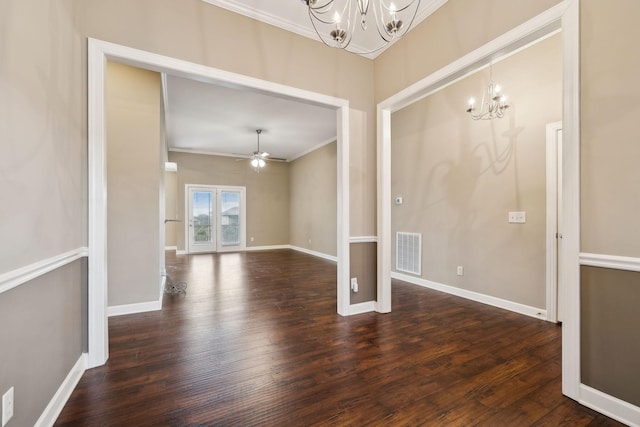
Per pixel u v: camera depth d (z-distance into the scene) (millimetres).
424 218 4258
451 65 2377
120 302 3064
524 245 3070
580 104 1612
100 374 1904
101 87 1984
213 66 2363
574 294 1647
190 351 2236
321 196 7270
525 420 1498
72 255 1755
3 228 1105
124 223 3088
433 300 3582
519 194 3115
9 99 1156
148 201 3193
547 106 2895
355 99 3137
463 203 3703
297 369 1980
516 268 3143
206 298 3666
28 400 1277
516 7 1921
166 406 1589
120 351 2230
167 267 5828
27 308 1276
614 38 1494
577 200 1630
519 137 3117
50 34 1514
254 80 2549
